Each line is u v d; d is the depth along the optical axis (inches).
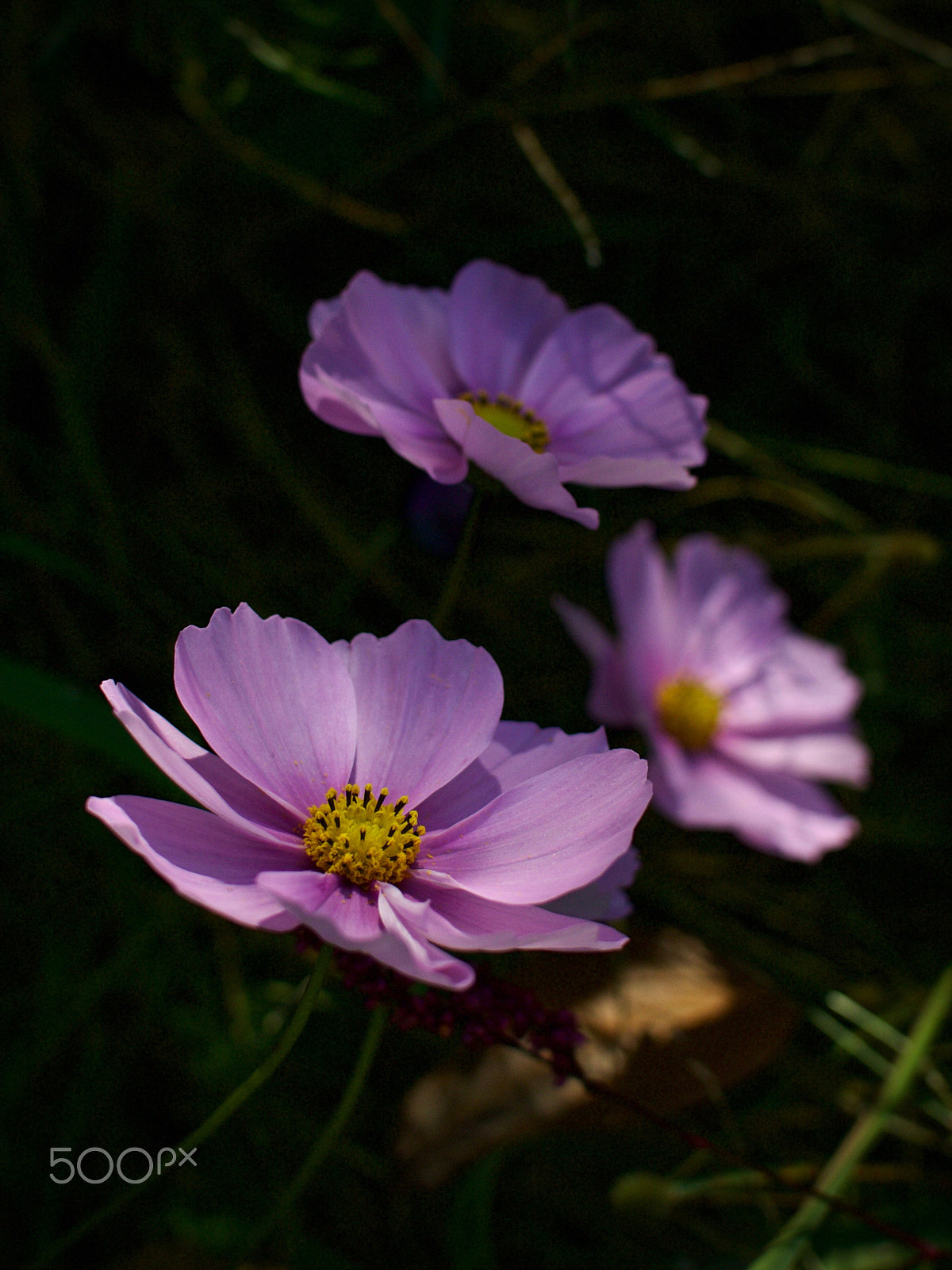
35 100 17.1
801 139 20.8
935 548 20.0
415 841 11.5
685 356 21.0
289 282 19.3
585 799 11.3
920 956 19.3
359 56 17.9
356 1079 12.4
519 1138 14.2
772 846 17.6
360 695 11.8
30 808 16.7
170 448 19.0
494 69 18.9
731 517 21.1
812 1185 15.2
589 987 14.3
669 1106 14.3
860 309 21.3
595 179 19.7
